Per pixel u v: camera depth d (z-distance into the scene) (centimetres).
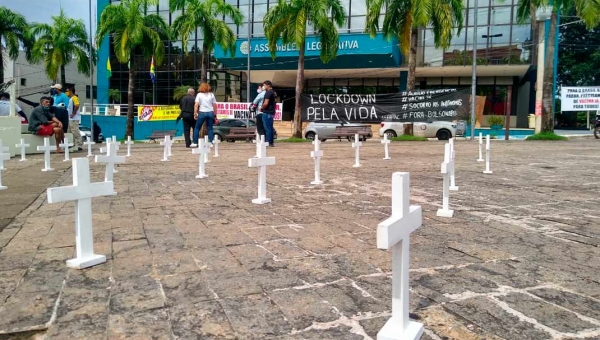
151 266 309
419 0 1925
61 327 222
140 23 2544
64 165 958
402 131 2362
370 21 2102
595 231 405
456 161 1027
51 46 3491
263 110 1377
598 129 2197
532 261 324
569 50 4303
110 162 608
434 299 258
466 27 2927
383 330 204
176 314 237
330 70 3334
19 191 614
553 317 235
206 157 940
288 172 805
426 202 538
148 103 3741
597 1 1902
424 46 3036
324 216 459
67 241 367
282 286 274
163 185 655
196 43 3588
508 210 492
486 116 3347
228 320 230
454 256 335
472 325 226
